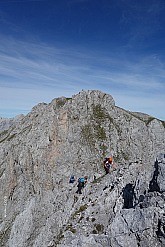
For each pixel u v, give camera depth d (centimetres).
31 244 10388
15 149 15125
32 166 14450
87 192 4025
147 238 2241
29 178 14212
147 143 16975
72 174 14175
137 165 3953
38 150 14750
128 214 2475
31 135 15412
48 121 15662
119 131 16575
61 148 15200
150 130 18250
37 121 16250
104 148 15350
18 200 13450
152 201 2403
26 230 11238
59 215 6097
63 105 16738
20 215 11969
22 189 13825
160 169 2577
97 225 2966
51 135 15200
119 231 2423
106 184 3962
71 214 3706
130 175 3688
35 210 12325
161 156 2811
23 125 19038
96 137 15788
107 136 15950
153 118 19588
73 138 15538
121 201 3195
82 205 3553
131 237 2322
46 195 13388
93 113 17000
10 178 14488
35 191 13750
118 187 3488
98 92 18112
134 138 16712
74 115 16375
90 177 5031
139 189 2823
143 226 2311
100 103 17650
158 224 2250
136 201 2770
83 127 16050
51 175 14262
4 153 17362
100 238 2459
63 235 2884
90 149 15175
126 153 15612
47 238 5934
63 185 13788
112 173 4272
